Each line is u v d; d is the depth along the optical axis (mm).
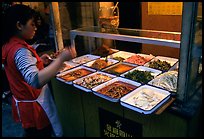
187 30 1308
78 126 2408
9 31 1603
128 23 2973
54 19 2436
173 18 2551
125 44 2906
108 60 2480
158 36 1944
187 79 1441
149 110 1441
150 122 1670
